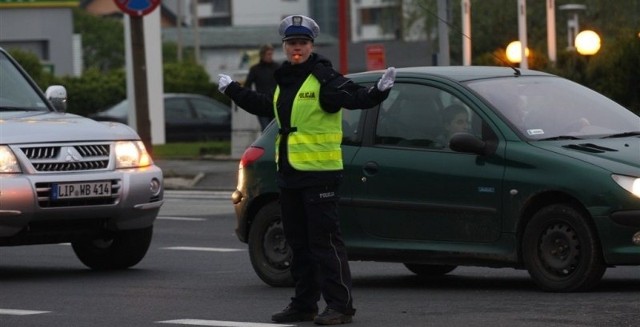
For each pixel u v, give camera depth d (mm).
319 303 24000
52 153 28297
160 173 29875
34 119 29344
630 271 28188
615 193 23797
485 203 25031
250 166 27484
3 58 31969
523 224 24781
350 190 26391
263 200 27375
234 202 27844
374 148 26312
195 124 85312
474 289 25688
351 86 21188
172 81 108438
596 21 72188
